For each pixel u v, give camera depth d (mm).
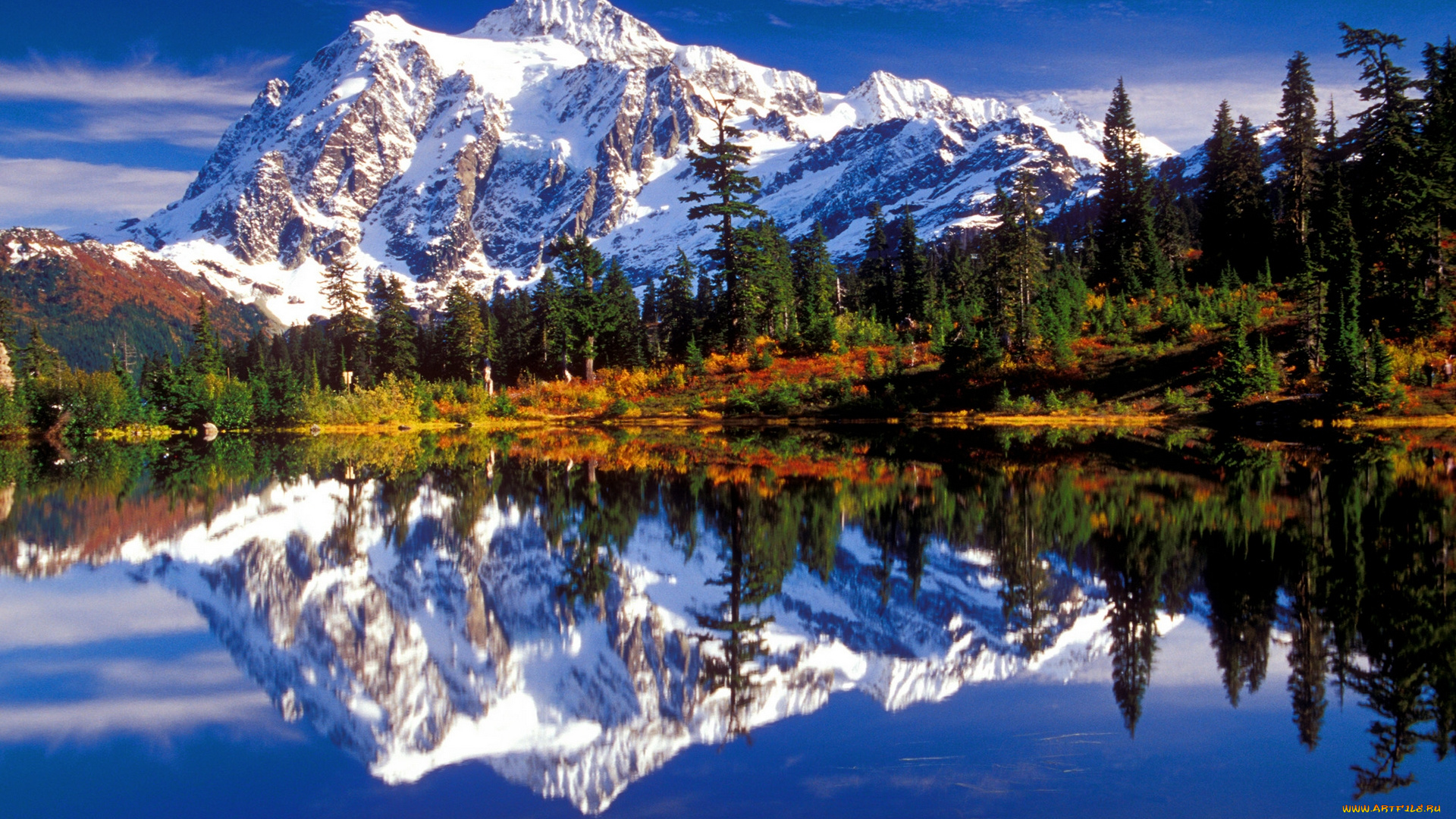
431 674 14055
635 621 16547
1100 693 12156
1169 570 18078
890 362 72812
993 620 15586
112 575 21219
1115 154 89000
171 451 60719
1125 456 38594
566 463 42375
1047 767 10031
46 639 16281
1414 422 48188
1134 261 81000
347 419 81000
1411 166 61344
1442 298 55531
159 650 15547
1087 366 64250
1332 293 55406
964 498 27953
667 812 9297
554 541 23875
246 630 16625
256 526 27422
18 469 47688
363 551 23375
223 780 10586
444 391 85000
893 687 12758
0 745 11672
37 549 24469
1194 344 62844
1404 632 13977
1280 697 11789
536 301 94812
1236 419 52312
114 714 12719
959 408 63281
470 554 22609
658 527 25219
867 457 40906
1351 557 18531
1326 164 76438
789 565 20250
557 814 9445
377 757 11148
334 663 14828
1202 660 13188
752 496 29844
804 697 12586
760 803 9414
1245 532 21219
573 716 12258
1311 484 28094
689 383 78188
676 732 11523
